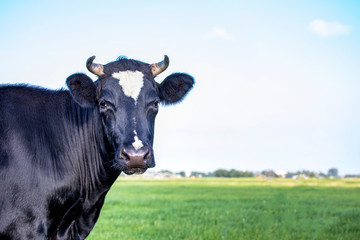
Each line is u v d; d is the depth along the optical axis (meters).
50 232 6.45
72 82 6.45
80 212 6.96
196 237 11.45
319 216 15.57
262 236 11.62
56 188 6.40
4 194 5.90
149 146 6.11
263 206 19.78
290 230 12.62
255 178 85.44
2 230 5.89
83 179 6.86
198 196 28.02
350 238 11.52
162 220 14.96
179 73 7.18
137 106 6.40
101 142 6.82
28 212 6.04
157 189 38.97
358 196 27.47
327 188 39.59
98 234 11.95
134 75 6.66
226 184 52.66
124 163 5.99
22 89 6.74
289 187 42.59
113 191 34.25
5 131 6.11
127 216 15.88
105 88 6.53
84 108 7.02
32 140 6.30
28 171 6.10
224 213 16.62
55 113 6.79
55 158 6.51
